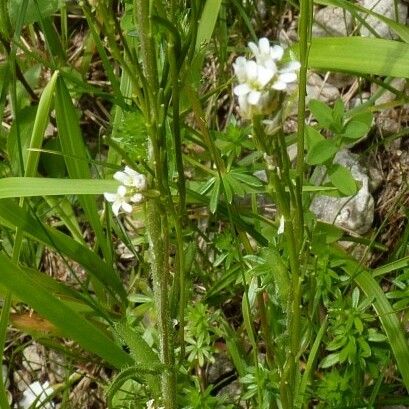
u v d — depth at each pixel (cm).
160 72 20
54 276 28
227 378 24
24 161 26
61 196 27
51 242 22
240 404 24
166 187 16
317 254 21
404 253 24
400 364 20
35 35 30
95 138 30
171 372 19
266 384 20
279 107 13
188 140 25
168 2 19
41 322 24
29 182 20
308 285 21
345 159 28
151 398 22
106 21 14
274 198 15
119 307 26
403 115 28
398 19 27
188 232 24
